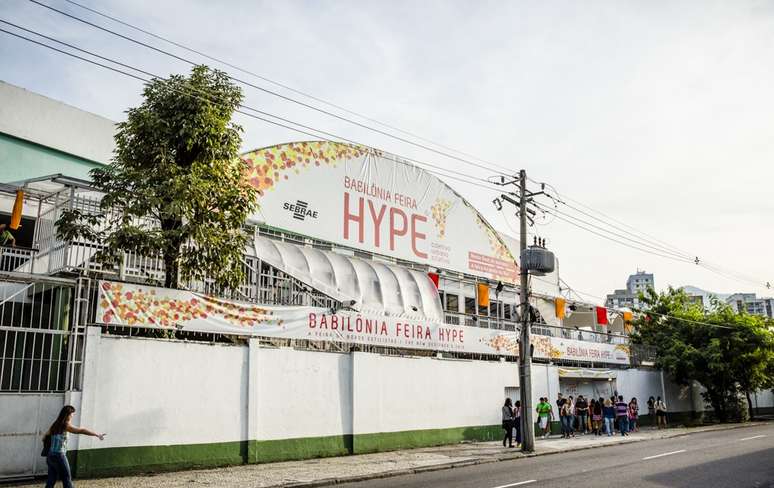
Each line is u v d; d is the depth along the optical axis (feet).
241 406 56.59
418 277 85.20
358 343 68.85
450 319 95.09
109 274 55.11
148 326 51.39
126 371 49.73
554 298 112.16
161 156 51.26
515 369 90.74
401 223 90.43
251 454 56.29
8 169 66.49
